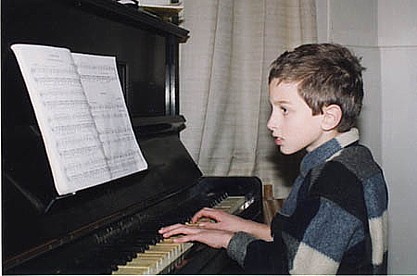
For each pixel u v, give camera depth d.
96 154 1.24
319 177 1.18
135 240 1.26
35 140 1.11
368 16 3.05
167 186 1.66
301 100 1.24
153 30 1.86
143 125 1.66
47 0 1.27
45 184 1.09
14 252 0.98
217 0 2.33
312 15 2.68
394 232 3.12
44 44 1.26
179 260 1.19
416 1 3.05
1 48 1.08
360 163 1.21
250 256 1.23
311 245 1.12
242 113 2.57
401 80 3.09
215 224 1.47
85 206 1.23
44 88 1.13
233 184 2.02
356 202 1.14
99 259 1.11
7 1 1.12
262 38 2.57
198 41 2.30
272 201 2.37
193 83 2.30
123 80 1.67
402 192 3.11
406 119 3.08
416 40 3.05
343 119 1.25
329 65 1.25
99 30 1.52
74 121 1.19
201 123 2.31
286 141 1.28
